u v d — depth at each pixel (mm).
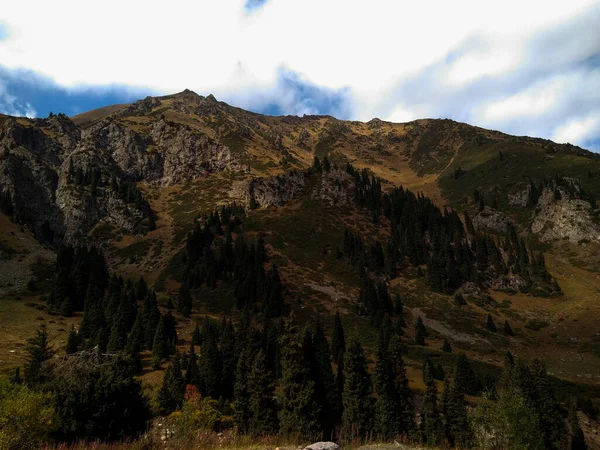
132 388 24719
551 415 44938
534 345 95875
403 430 42125
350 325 93688
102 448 19609
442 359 81312
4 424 17844
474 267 131500
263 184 168875
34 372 30969
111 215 166375
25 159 176375
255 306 99188
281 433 35312
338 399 47531
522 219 174250
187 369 50438
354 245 133000
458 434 40156
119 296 79125
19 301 84188
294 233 142875
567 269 132750
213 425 36625
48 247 140125
